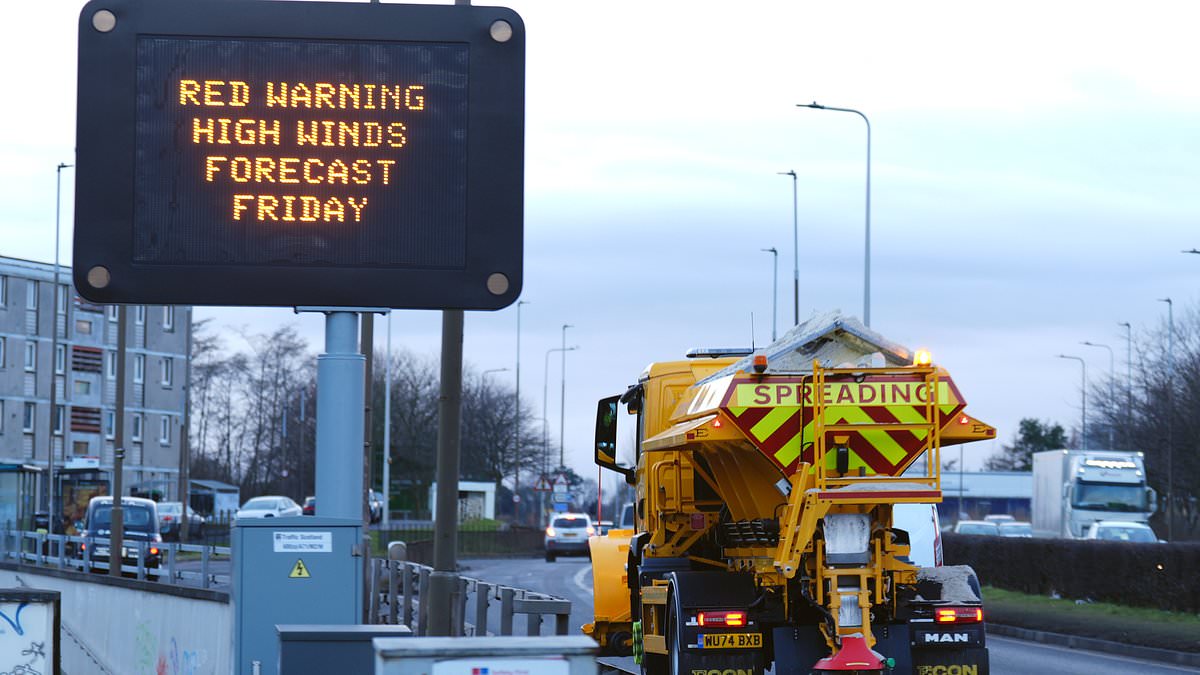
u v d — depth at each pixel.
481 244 12.28
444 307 12.24
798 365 14.50
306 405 125.62
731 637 14.91
